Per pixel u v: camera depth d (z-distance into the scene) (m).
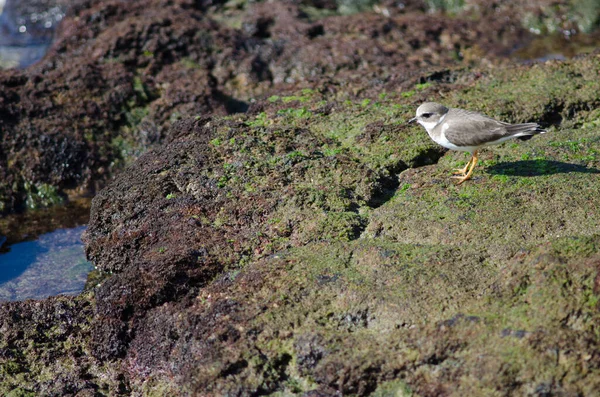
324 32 22.47
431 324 9.66
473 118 12.59
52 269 14.80
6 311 11.95
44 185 17.69
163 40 20.56
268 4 23.78
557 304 9.38
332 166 13.57
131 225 13.43
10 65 24.02
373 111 15.62
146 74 19.98
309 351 9.72
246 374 9.75
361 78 17.92
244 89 20.48
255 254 11.98
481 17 24.34
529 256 10.38
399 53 21.41
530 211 11.84
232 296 10.80
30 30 26.30
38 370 11.39
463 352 9.19
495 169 13.16
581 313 9.24
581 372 8.66
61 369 11.38
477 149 12.77
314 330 9.96
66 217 17.05
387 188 13.43
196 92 19.12
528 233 11.41
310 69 20.81
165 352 10.82
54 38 24.44
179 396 10.16
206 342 10.27
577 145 13.64
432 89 16.33
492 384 8.74
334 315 10.20
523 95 15.78
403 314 9.92
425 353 9.28
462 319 9.56
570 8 24.02
